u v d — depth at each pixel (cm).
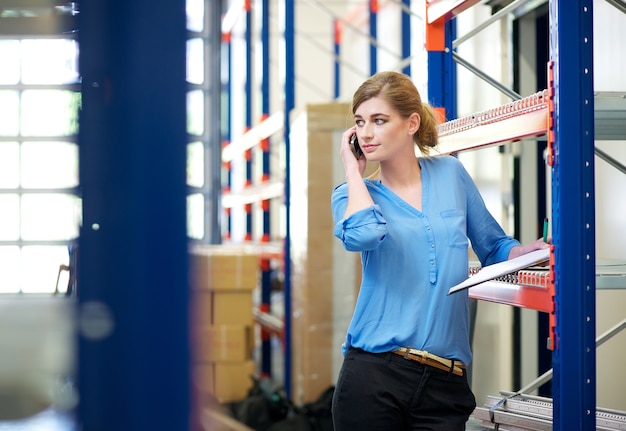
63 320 158
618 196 372
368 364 220
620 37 369
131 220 120
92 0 120
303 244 572
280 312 811
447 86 317
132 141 120
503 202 484
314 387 560
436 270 221
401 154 229
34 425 265
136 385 121
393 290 221
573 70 220
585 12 220
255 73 1174
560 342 220
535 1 444
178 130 121
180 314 121
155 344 121
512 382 478
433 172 234
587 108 221
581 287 220
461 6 287
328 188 560
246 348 657
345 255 565
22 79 1214
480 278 213
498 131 252
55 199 1209
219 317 651
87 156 120
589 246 221
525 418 254
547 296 227
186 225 121
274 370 884
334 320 561
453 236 225
